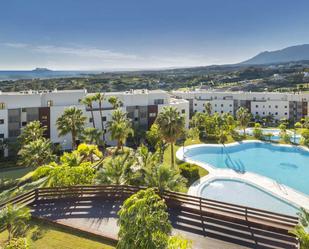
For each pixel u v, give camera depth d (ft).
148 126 208.64
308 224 40.73
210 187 97.81
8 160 154.20
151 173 68.28
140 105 205.46
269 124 276.62
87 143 156.25
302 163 138.10
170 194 58.18
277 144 172.86
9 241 42.27
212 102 301.43
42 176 92.84
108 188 64.03
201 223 51.11
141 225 29.68
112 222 52.75
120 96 199.93
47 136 176.96
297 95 284.20
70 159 98.22
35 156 114.11
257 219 49.80
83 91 194.08
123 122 149.69
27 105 170.91
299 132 212.64
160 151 143.64
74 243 45.70
